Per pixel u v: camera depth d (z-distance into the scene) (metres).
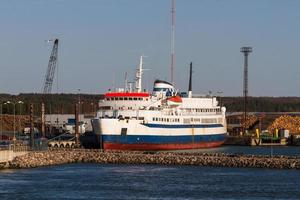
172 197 181.12
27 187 197.25
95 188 196.62
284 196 183.38
